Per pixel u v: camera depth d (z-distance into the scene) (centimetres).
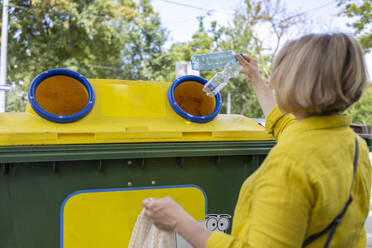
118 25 1700
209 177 185
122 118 183
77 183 162
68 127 165
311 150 77
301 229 73
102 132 161
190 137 176
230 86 2058
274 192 75
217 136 181
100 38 1647
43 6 1498
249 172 193
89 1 1619
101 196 166
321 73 77
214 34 1952
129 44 1781
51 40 1534
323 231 81
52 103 203
